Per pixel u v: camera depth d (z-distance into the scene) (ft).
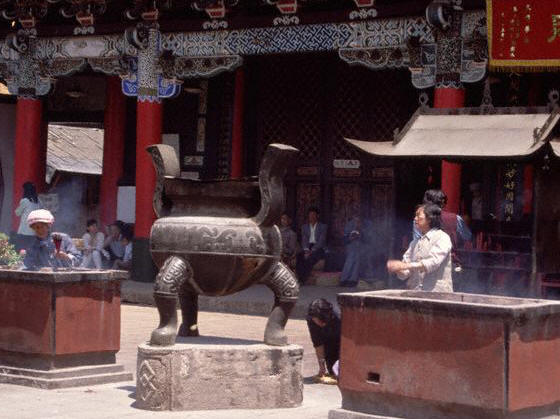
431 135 48.57
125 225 88.79
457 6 64.85
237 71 86.43
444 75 65.77
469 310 25.21
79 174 130.52
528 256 47.19
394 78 80.94
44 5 82.02
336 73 83.56
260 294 69.36
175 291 32.19
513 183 71.87
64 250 40.91
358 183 82.38
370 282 76.43
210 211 33.50
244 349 32.17
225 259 32.40
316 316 37.60
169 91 77.20
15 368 35.94
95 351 36.50
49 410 31.27
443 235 33.73
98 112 93.97
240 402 32.04
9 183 95.71
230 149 86.99
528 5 61.21
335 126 83.61
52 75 82.64
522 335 25.09
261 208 32.89
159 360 31.50
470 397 25.18
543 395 25.82
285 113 85.56
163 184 33.99
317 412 31.71
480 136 47.26
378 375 26.73
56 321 35.37
